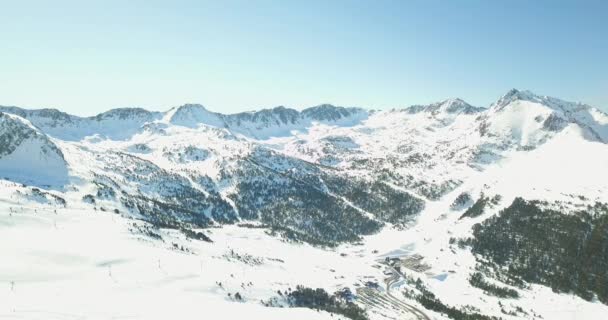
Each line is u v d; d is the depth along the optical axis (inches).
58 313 5329.7
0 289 6565.0
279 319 6505.9
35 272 7741.1
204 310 6412.4
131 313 5753.0
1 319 4845.0
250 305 7372.1
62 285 7273.6
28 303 5738.2
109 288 7396.7
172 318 5748.0
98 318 5319.9
